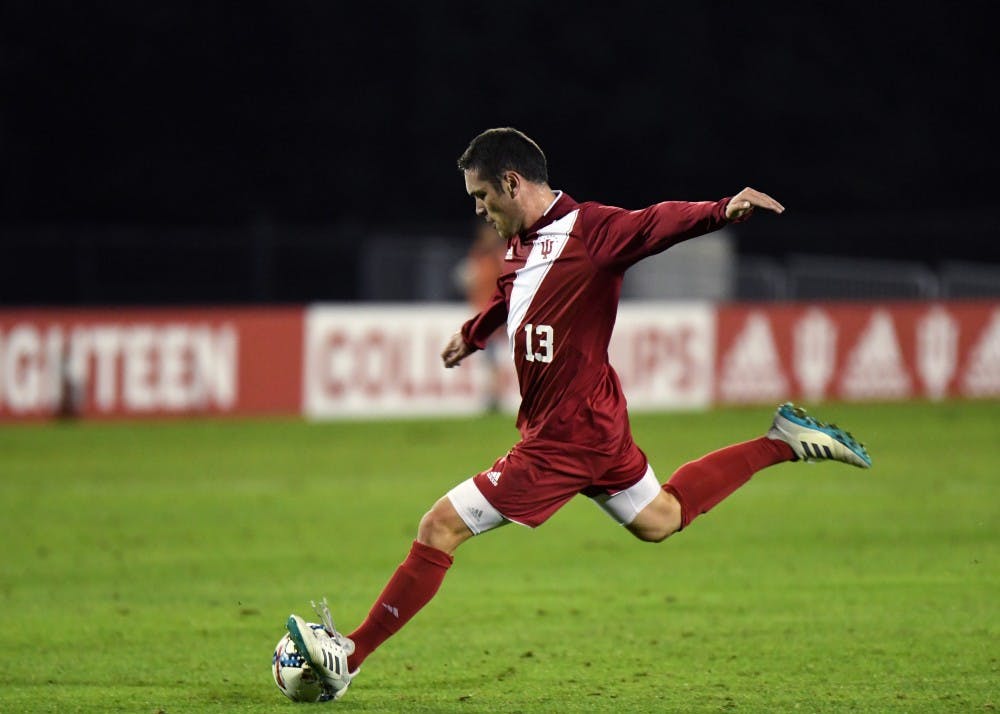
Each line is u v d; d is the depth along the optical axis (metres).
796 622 27.95
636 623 28.22
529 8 123.81
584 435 21.22
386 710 21.59
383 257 90.44
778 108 124.94
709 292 88.88
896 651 25.34
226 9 120.31
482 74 122.88
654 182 123.00
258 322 71.62
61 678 24.05
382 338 72.50
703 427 65.62
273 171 119.88
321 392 72.00
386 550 37.31
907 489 46.81
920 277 90.06
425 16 122.88
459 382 73.69
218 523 41.81
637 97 122.75
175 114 119.12
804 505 43.78
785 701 21.97
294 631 20.80
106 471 53.88
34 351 70.19
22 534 40.09
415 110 121.81
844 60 128.25
